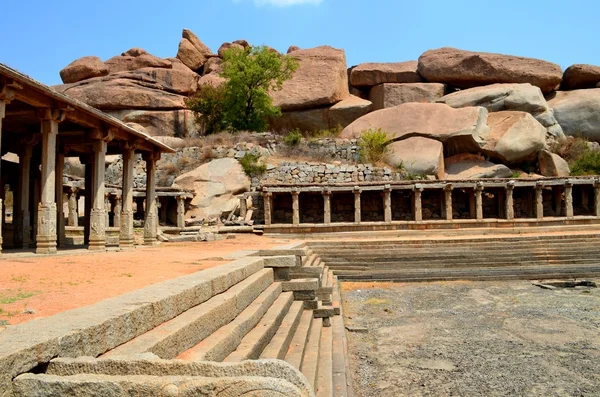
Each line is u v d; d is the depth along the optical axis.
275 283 9.96
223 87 39.75
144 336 4.20
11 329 3.53
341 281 19.03
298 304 9.50
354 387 7.30
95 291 6.08
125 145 17.20
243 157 30.95
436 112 35.00
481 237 22.62
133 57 45.62
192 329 4.75
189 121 40.41
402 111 35.88
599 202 26.91
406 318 12.22
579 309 12.93
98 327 3.72
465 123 33.44
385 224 26.31
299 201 28.61
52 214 12.91
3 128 15.70
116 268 9.16
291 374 3.18
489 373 7.81
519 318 11.93
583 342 9.64
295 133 34.47
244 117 38.44
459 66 41.47
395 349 9.38
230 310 6.07
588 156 34.66
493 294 15.62
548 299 14.55
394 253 21.08
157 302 4.61
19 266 9.48
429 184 26.53
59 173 17.84
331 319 10.44
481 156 33.91
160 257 12.09
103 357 3.38
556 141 36.84
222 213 28.05
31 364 3.08
